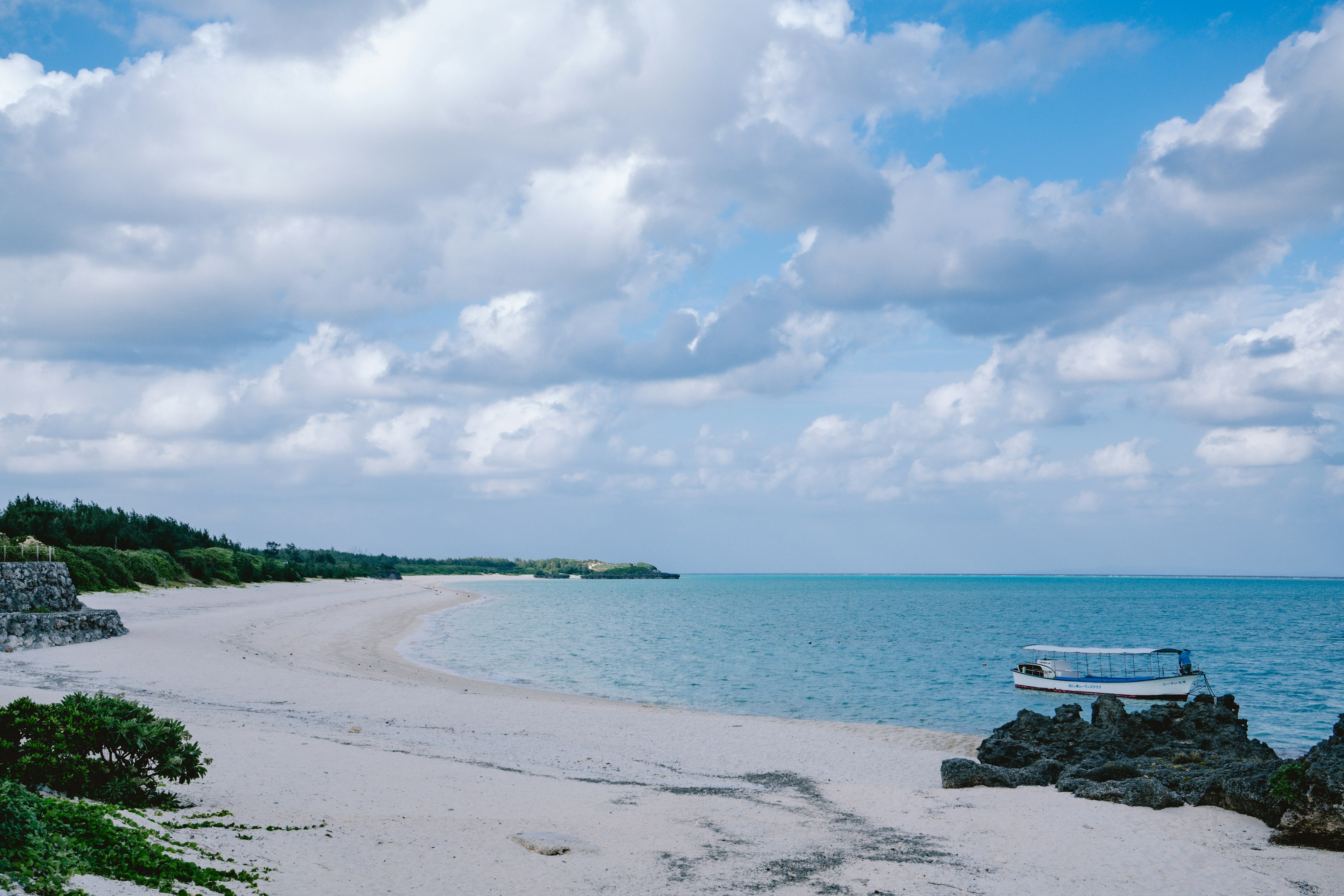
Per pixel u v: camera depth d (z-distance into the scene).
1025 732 28.03
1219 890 13.59
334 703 29.94
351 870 11.59
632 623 100.88
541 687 43.25
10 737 13.11
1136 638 83.19
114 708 13.98
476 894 11.22
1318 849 15.62
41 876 8.73
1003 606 157.25
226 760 18.03
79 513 88.75
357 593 129.12
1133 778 20.83
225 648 43.66
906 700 42.50
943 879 13.57
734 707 39.62
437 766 20.00
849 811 18.34
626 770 22.48
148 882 9.41
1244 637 85.75
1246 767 18.53
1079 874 14.16
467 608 116.50
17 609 42.44
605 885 12.17
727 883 12.75
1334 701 44.09
